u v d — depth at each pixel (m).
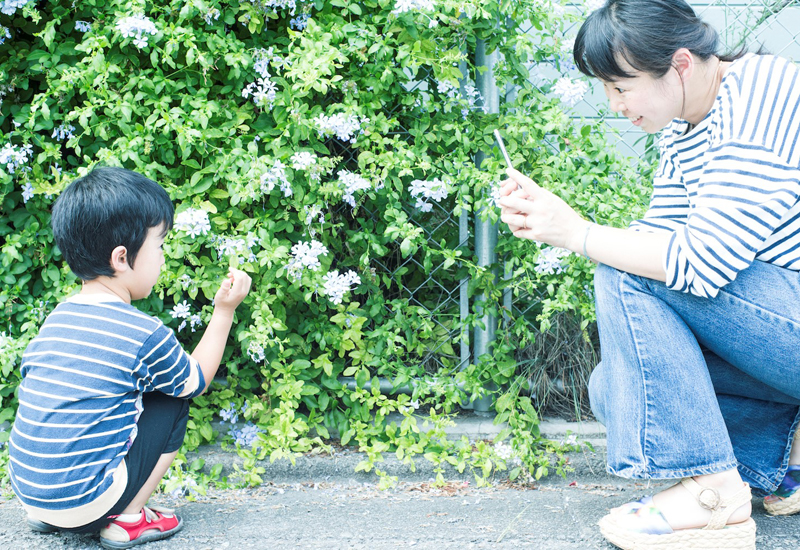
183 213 1.75
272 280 1.89
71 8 1.87
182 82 1.89
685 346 1.26
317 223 1.94
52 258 1.94
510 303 2.07
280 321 1.87
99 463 1.34
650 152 2.21
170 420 1.47
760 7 2.32
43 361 1.38
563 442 1.91
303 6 1.92
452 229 2.11
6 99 1.94
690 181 1.36
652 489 1.80
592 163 1.99
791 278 1.24
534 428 1.94
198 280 1.86
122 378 1.37
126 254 1.40
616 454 1.31
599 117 2.24
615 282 1.30
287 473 1.90
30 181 1.87
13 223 1.97
